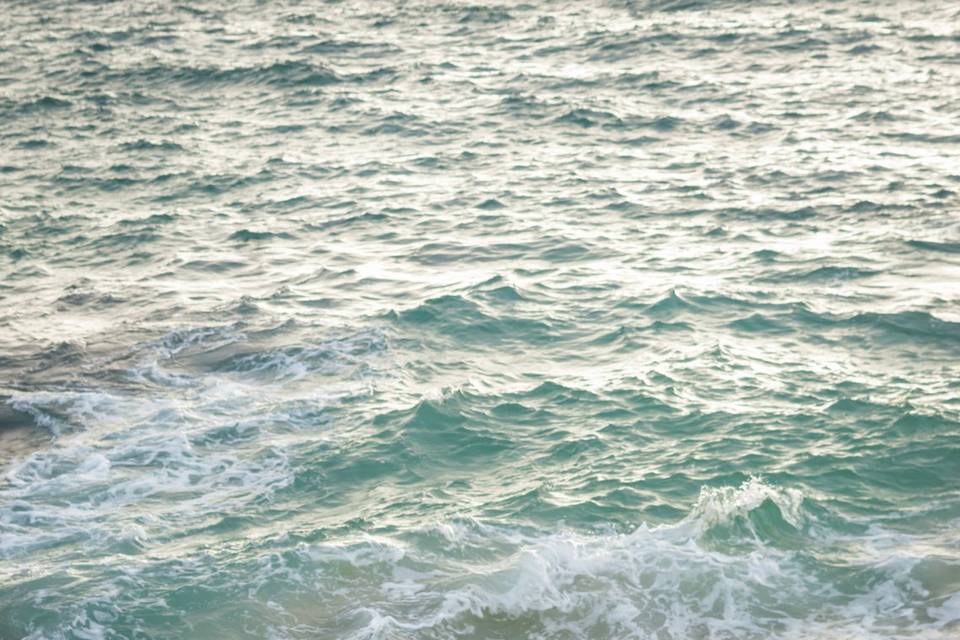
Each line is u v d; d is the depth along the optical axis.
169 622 13.16
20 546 14.76
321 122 39.78
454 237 27.61
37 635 12.88
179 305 23.77
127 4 70.69
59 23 63.91
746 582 13.49
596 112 38.88
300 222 29.52
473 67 47.47
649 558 13.98
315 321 22.39
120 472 16.70
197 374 20.12
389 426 17.83
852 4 57.47
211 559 14.32
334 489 16.14
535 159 34.12
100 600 13.48
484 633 12.82
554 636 12.74
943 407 17.33
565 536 14.55
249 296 24.03
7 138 39.34
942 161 31.08
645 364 19.77
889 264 23.83
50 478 16.55
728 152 33.62
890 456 16.06
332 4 67.06
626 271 24.55
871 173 30.41
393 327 21.86
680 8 59.06
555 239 27.00
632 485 15.75
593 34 53.19
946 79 40.94
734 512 14.70
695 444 16.81
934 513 14.68
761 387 18.55
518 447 17.16
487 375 19.72
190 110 42.53
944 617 12.65
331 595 13.55
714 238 26.39
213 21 62.84
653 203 29.33
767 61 45.62
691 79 43.16
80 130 40.16
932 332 20.23
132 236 28.97
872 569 13.56
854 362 19.30
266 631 12.98
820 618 12.84
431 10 62.88
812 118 36.72
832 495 15.20
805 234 26.16
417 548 14.41
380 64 48.91
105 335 22.12
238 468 16.77
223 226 29.53
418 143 36.56
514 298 23.11
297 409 18.59
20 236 29.28
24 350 21.52
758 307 21.98
